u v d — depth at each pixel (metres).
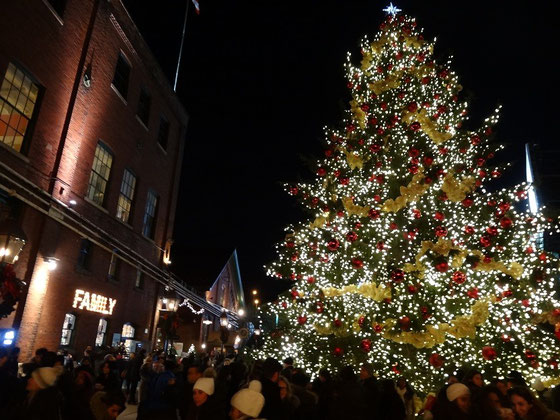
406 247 12.79
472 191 13.54
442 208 13.16
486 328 12.02
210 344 30.81
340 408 6.04
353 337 12.94
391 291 12.62
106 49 17.55
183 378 9.67
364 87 16.67
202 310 31.67
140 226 21.05
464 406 5.49
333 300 13.53
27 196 13.21
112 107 18.14
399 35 16.58
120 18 18.48
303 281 14.35
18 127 13.20
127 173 20.00
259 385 4.59
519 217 12.73
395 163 14.02
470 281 12.20
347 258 13.59
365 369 8.30
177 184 25.30
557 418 5.07
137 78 20.56
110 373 8.91
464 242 12.80
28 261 13.30
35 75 13.68
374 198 13.51
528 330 11.94
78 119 15.66
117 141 18.70
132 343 19.86
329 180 15.46
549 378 11.49
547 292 11.99
